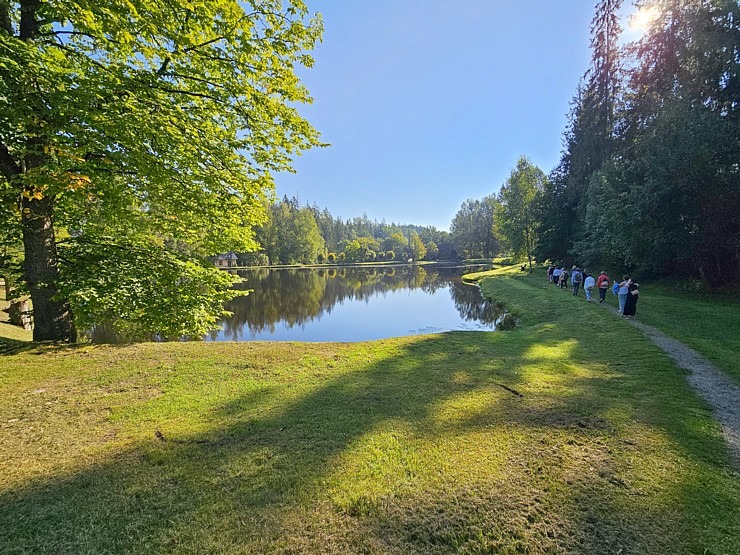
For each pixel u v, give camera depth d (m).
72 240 8.66
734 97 15.27
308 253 85.50
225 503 2.80
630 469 3.36
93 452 3.54
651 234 16.30
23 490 2.93
